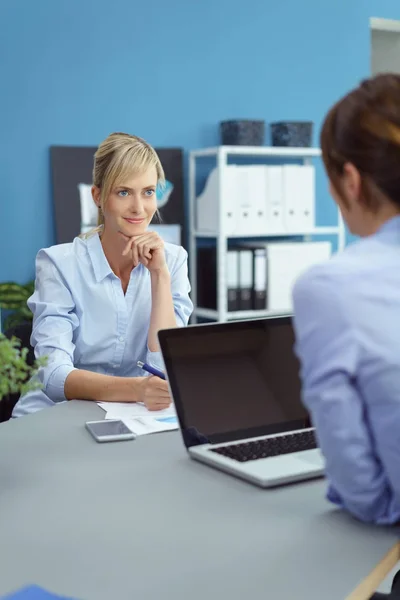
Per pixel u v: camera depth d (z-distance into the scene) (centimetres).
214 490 121
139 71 398
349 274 94
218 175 388
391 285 93
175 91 409
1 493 120
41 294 206
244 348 148
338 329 93
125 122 397
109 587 89
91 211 387
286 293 409
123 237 203
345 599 86
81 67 382
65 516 111
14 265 374
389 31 513
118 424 158
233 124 404
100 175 202
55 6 372
